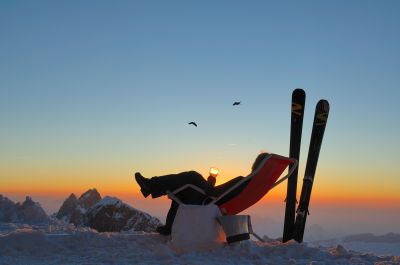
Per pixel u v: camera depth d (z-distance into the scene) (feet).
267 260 12.66
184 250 13.70
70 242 14.49
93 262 12.25
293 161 14.65
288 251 13.73
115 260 12.45
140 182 14.35
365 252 14.79
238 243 13.79
